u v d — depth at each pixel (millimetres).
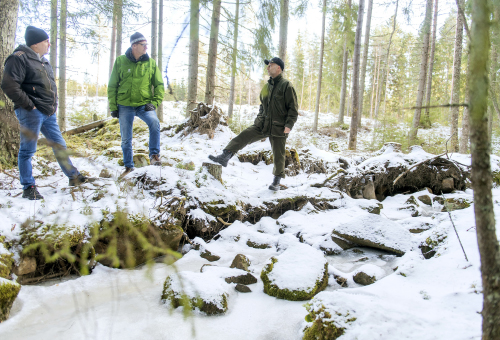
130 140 4133
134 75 4043
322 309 1867
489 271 948
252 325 1969
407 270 2463
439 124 16734
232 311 2129
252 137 4395
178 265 2787
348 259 3086
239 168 5738
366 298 1984
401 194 5422
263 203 4074
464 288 2012
